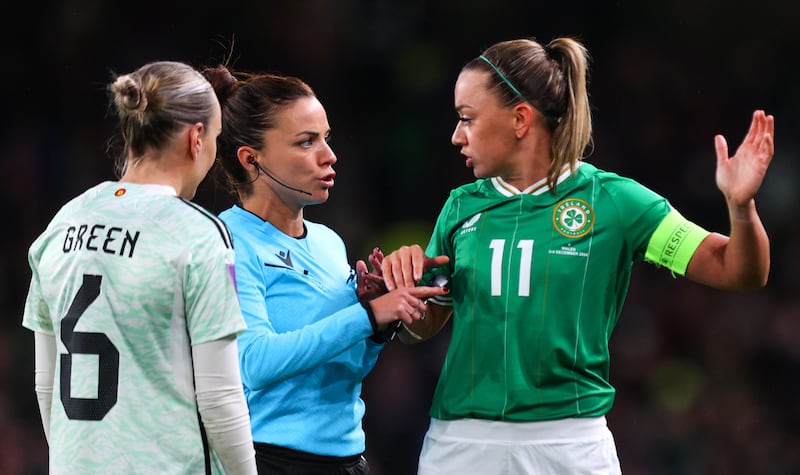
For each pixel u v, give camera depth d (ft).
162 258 33.09
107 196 34.50
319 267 42.34
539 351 38.42
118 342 33.09
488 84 39.40
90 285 33.47
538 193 39.65
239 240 40.55
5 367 105.40
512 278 38.83
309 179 41.29
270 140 41.01
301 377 40.27
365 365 42.37
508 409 38.55
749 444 104.73
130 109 33.86
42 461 97.19
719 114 136.67
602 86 138.82
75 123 128.98
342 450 41.39
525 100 39.11
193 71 35.35
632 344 113.09
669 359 112.47
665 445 104.94
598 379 39.34
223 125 41.81
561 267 38.52
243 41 134.82
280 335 38.81
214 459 34.01
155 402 33.17
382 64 139.13
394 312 39.11
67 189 123.54
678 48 140.67
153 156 34.68
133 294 33.01
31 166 123.75
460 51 140.15
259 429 39.75
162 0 133.28
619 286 39.70
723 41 139.95
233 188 44.83
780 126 134.21
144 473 32.89
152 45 132.46
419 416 100.32
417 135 132.67
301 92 41.55
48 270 34.76
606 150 133.69
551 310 38.47
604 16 140.77
